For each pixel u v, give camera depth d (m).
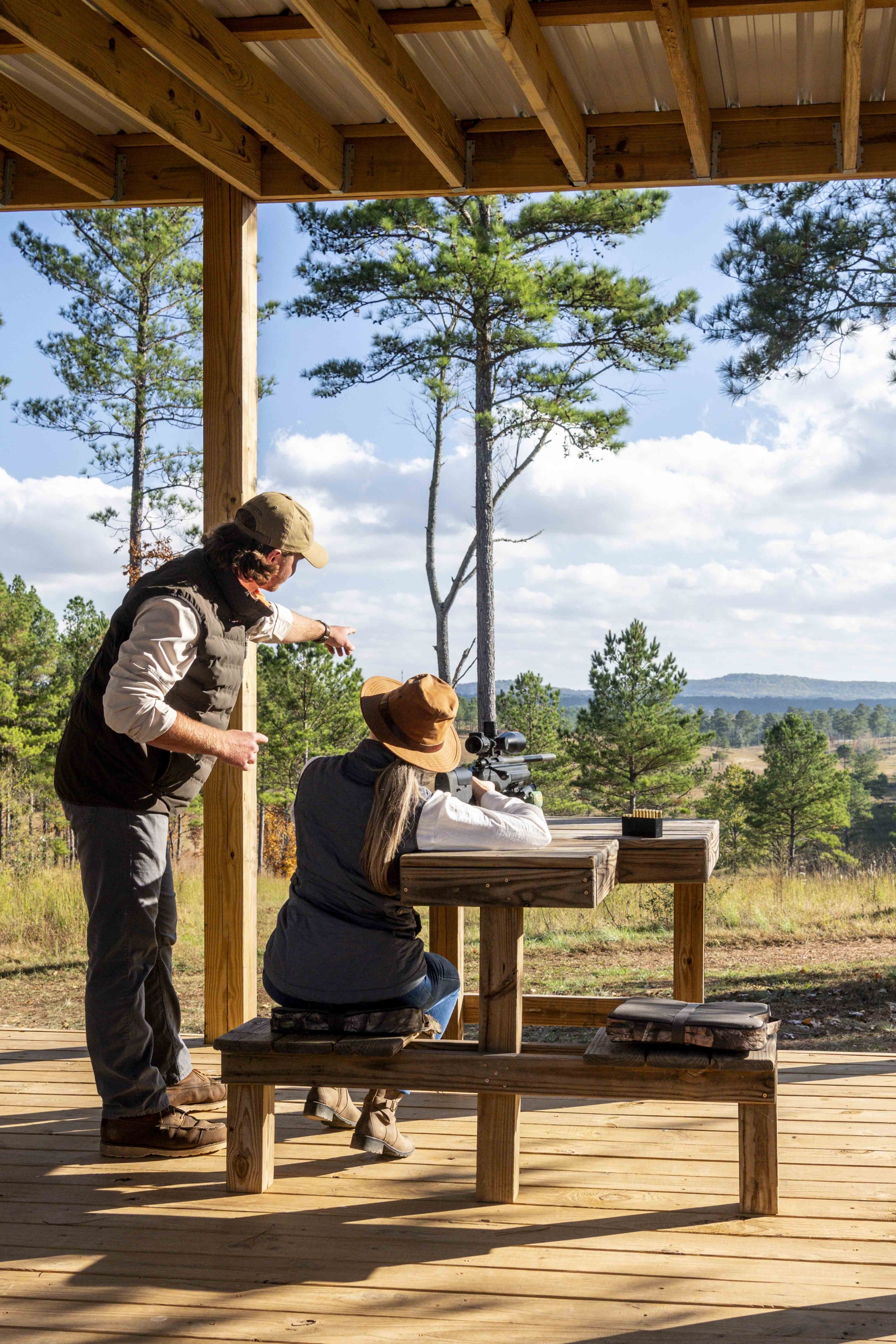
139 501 20.41
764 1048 2.52
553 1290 2.20
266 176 4.09
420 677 2.59
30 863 13.48
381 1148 2.79
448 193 4.04
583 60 3.48
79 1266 2.35
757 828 27.88
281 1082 2.63
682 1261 2.31
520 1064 2.54
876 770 59.00
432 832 2.54
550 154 3.95
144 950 2.96
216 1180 2.81
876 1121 3.13
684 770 20.06
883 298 13.62
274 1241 2.45
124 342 20.36
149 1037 3.00
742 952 8.18
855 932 8.79
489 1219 2.54
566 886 2.43
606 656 20.05
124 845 2.92
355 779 2.58
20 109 3.67
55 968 7.52
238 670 3.01
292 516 2.91
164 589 2.79
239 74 3.32
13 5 2.80
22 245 19.58
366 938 2.58
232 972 3.93
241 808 3.91
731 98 3.78
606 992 6.46
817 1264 2.30
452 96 3.74
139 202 4.15
